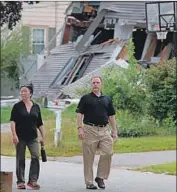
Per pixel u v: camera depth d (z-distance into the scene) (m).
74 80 102.69
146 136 64.94
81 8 110.12
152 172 43.31
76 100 74.12
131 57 67.00
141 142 58.53
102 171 34.28
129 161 49.09
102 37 110.50
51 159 50.12
